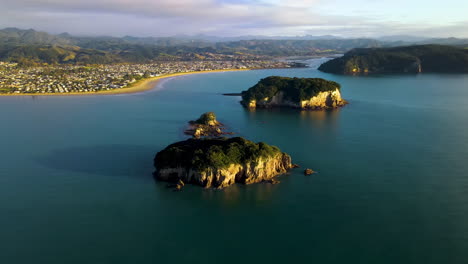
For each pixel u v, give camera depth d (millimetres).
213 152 101750
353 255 70312
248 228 80438
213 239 76375
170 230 79750
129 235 77875
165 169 104188
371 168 112562
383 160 119438
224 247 73625
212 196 94812
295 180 104312
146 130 160125
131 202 91812
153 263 68875
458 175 106250
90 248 73188
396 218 83188
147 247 73750
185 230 79812
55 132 157375
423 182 101812
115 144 139000
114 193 96562
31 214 86000
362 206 89000
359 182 102375
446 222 81250
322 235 77312
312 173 108812
